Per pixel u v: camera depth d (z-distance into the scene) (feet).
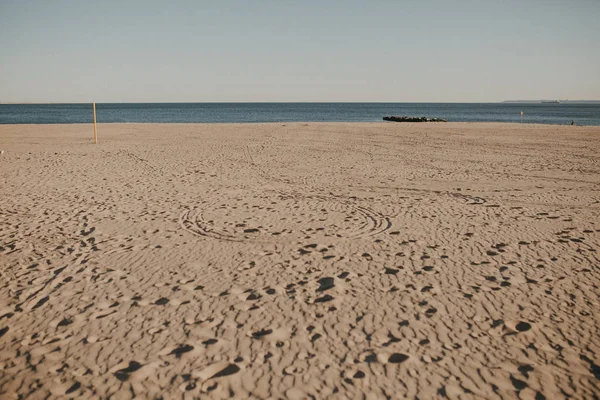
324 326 11.28
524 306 12.41
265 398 8.52
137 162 41.91
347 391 8.73
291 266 15.44
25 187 29.71
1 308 12.42
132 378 9.17
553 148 53.52
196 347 10.30
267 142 61.11
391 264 15.60
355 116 228.84
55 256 16.53
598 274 14.64
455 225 20.70
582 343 10.57
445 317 11.77
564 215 22.59
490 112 312.50
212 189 29.58
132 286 13.84
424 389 8.82
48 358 9.97
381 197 27.12
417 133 76.02
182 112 289.33
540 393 8.77
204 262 15.90
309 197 27.12
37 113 253.44
